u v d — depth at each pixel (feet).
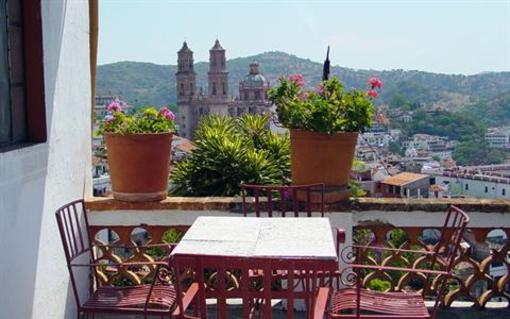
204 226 10.58
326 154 14.43
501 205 14.83
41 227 12.27
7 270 10.60
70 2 13.97
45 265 12.49
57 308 13.24
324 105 14.14
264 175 24.25
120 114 15.10
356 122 14.37
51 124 12.82
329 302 10.85
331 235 9.94
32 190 11.80
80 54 14.74
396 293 11.95
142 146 14.62
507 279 14.87
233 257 8.35
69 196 14.08
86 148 15.33
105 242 16.63
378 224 15.11
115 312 11.42
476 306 15.10
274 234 9.96
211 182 23.90
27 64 12.24
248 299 8.43
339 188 14.78
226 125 26.05
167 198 15.47
